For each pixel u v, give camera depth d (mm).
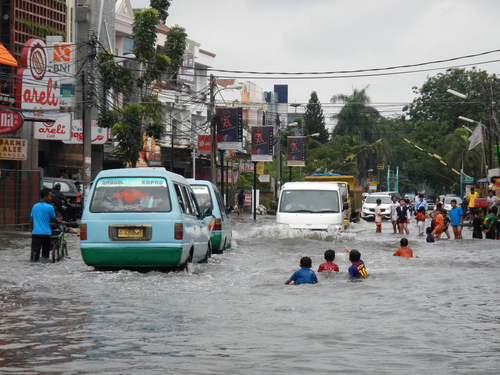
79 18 46656
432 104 105250
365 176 109688
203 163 70375
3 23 37250
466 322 9383
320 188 28188
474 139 52312
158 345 7688
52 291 12242
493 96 48875
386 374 6441
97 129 42375
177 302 11086
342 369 6613
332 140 106750
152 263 14859
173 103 64750
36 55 32562
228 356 7145
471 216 48594
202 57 77188
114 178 15156
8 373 6344
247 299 11539
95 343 7777
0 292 12047
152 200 14922
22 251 21688
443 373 6488
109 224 14766
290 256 20672
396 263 18219
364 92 106562
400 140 121688
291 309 10469
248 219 54156
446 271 16281
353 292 12492
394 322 9336
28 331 8484
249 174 80500
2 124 31094
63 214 28438
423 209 36000
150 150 60812
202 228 17594
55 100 32688
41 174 34562
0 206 32094
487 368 6699
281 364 6801
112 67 41625
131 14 59719
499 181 44625
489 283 13938
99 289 12562
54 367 6594
